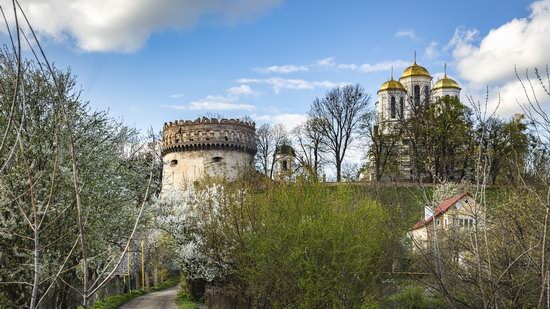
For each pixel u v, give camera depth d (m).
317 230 18.33
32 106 17.19
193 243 29.42
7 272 15.84
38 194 16.34
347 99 68.31
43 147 16.69
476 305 11.27
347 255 17.89
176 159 69.50
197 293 35.47
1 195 15.24
